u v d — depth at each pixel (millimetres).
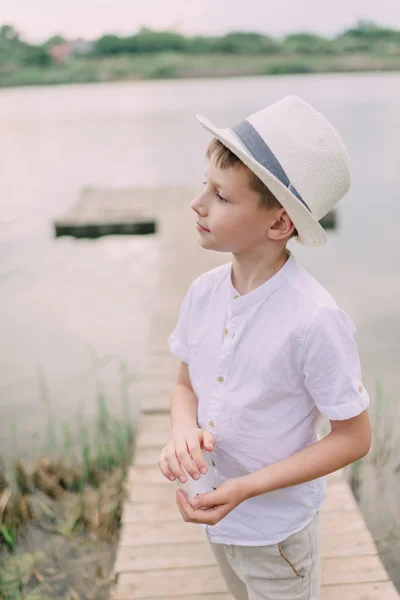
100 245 7648
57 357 4629
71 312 5504
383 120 17547
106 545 2697
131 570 2043
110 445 3375
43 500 2990
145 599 1925
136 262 6922
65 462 3246
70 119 24000
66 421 3713
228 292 1350
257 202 1181
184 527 2248
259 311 1263
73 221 7848
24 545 2713
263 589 1464
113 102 32812
